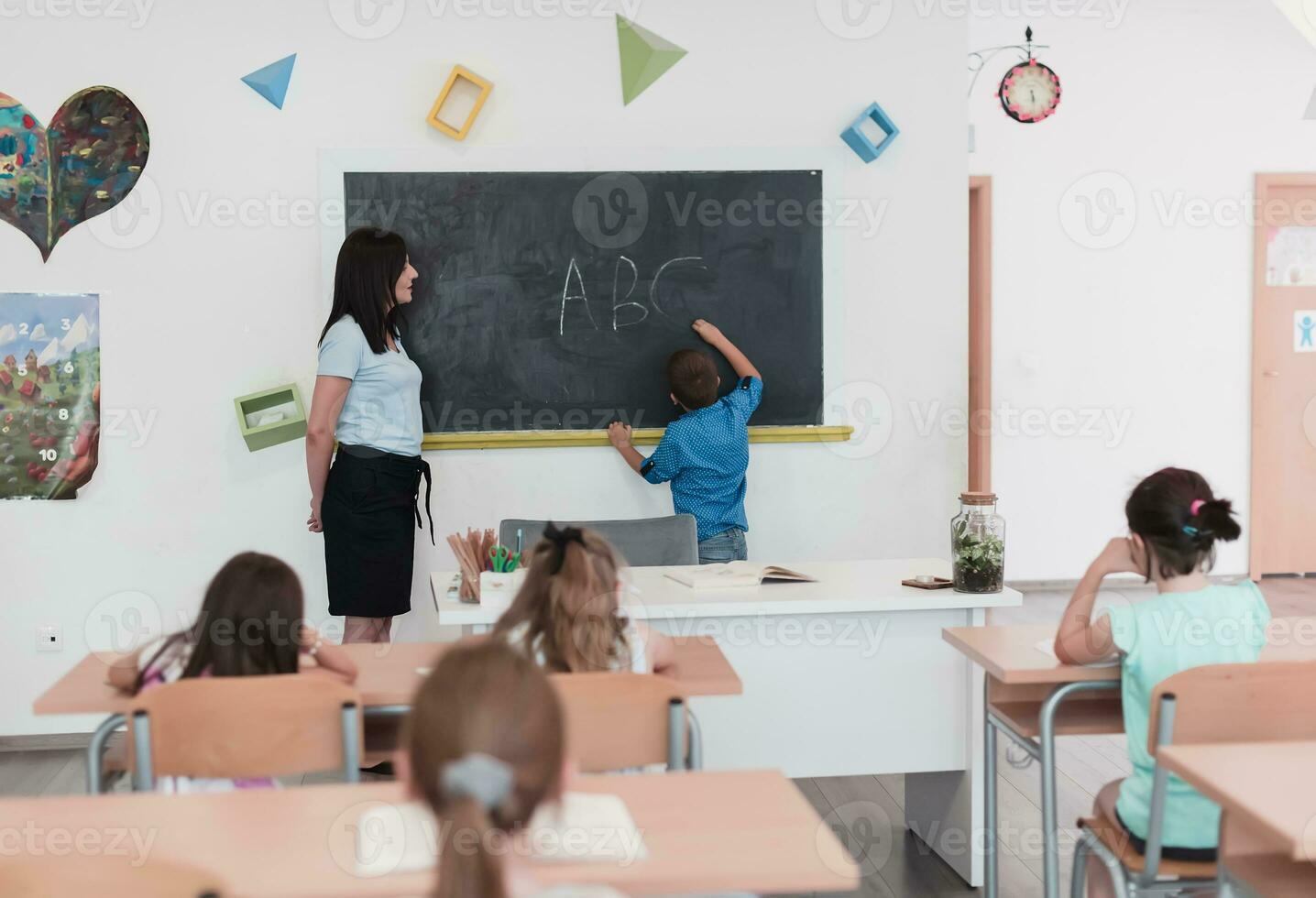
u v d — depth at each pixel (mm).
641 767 1847
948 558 4230
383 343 3643
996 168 6062
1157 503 2188
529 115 3955
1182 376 6262
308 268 3898
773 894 2795
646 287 4035
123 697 2145
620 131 3994
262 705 1842
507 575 2684
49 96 3777
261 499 3926
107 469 3873
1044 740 2277
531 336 4000
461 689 1039
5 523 3854
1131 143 6129
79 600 3887
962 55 4129
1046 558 6285
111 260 3826
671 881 1330
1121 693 2379
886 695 2895
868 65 4090
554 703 1067
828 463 4168
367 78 3885
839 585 2988
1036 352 6176
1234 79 6145
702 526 3852
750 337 4090
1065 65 6047
